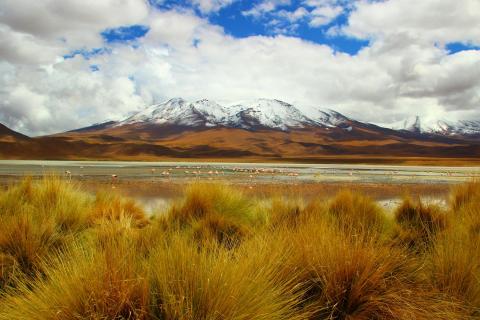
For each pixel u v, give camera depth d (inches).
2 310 119.2
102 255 127.3
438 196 826.8
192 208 297.3
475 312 144.5
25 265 179.6
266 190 916.6
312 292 146.9
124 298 106.0
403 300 136.1
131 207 370.0
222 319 109.4
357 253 148.2
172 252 130.2
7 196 287.6
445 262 166.2
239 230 252.4
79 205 288.7
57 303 112.0
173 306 106.7
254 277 125.2
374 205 303.6
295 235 179.8
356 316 132.6
